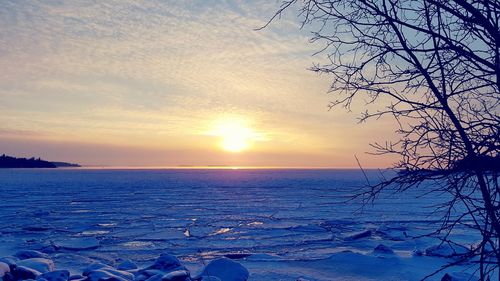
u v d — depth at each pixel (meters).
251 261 17.22
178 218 34.59
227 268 12.44
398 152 2.18
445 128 2.11
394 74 2.23
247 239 23.94
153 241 23.47
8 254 19.58
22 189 80.00
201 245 22.09
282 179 150.38
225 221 32.53
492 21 2.05
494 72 2.05
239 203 50.12
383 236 24.33
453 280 10.73
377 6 2.19
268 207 44.72
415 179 2.12
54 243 22.52
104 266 12.38
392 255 17.20
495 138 1.97
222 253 19.75
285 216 35.91
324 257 17.92
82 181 123.69
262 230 27.52
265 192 72.44
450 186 2.07
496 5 2.03
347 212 38.81
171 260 13.05
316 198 56.88
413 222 30.97
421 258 16.41
